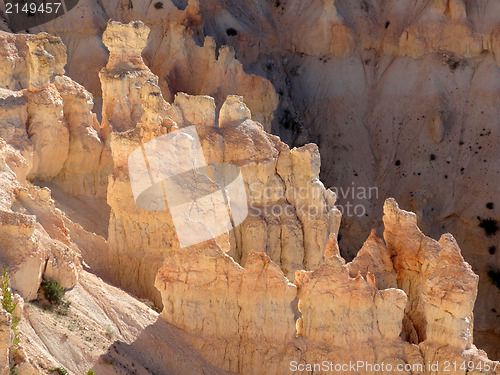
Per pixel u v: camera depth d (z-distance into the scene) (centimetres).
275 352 3900
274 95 6750
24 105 5000
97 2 7075
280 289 3897
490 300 6906
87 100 5306
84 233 4697
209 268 3934
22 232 3831
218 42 7462
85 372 3684
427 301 3869
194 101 4844
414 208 7269
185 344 3931
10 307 3462
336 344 3884
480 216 7212
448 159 7488
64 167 5244
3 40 6088
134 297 4384
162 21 7100
